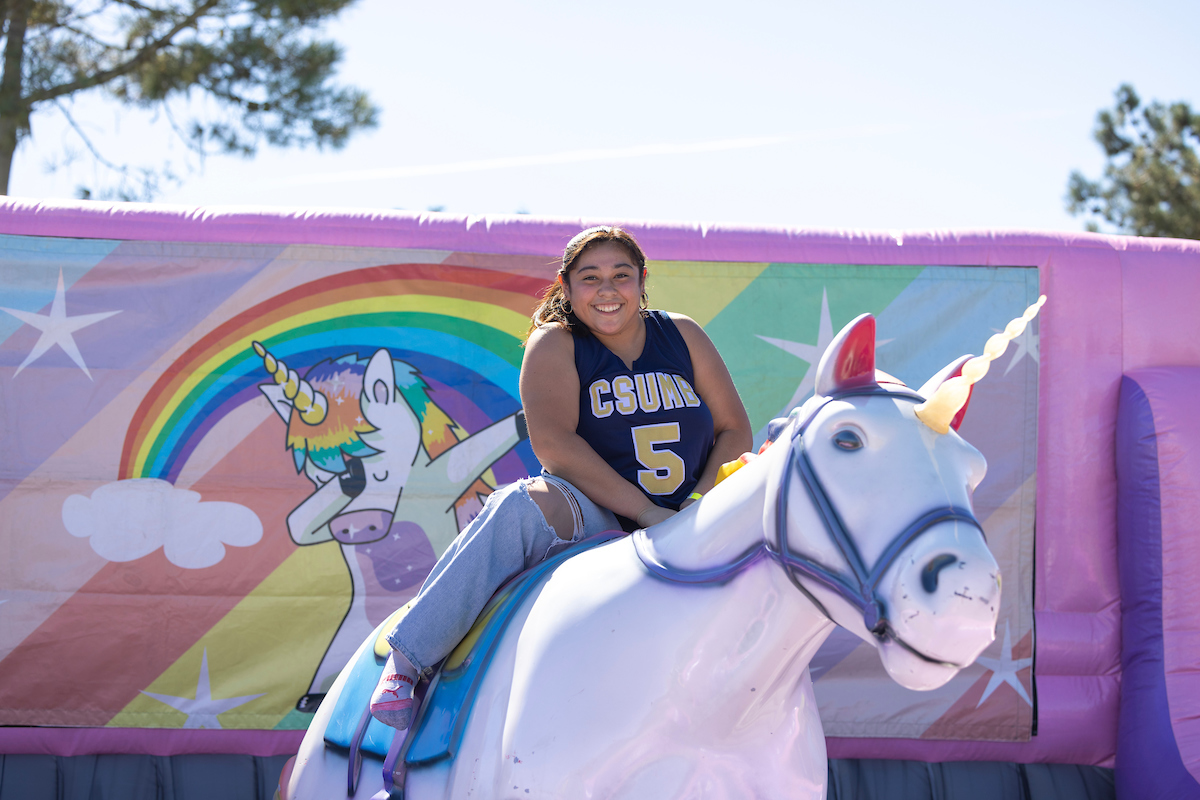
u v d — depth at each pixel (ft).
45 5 33.01
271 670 11.60
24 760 11.29
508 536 5.72
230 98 33.55
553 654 4.83
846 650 12.03
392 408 11.99
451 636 5.57
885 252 12.55
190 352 11.79
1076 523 12.39
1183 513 11.62
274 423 11.82
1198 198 54.44
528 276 12.19
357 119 34.68
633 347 6.45
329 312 11.98
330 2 33.68
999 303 12.53
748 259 12.44
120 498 11.55
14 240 11.68
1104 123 58.23
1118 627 12.28
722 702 4.61
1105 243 12.73
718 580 4.62
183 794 11.32
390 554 11.83
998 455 12.37
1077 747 12.12
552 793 4.62
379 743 5.87
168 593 11.54
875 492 3.96
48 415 11.57
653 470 6.09
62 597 11.40
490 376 12.11
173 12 33.81
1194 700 11.19
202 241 11.89
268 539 11.71
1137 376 12.35
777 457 4.41
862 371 4.34
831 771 11.91
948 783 11.96
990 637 3.68
